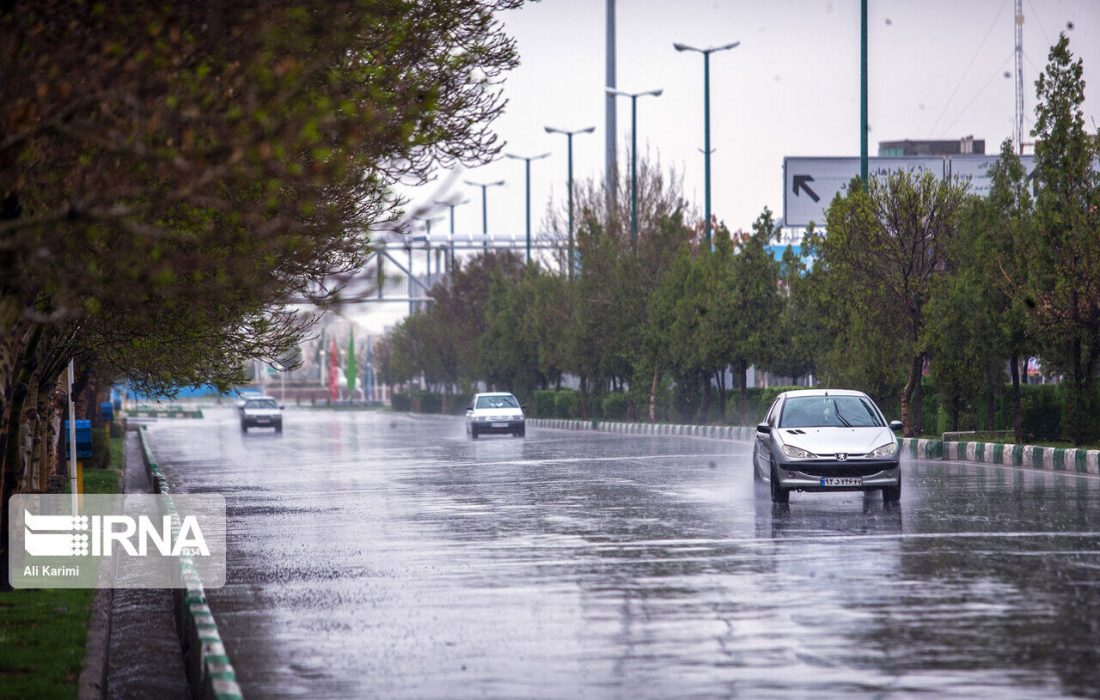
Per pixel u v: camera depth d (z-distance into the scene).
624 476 73.75
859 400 57.88
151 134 21.59
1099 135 83.44
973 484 63.34
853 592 31.70
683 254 152.38
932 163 173.00
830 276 103.00
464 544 43.41
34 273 24.12
